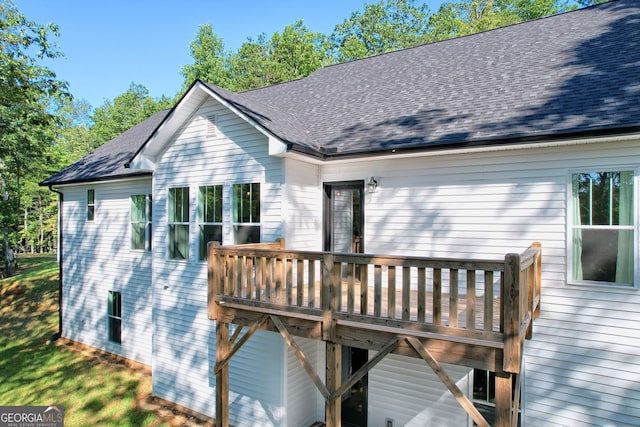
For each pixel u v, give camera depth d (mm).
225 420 5918
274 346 6727
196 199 7863
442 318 4746
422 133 6152
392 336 4355
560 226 5281
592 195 5109
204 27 34281
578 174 5211
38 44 12391
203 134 7766
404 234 6566
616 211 4957
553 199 5328
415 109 7133
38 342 12125
